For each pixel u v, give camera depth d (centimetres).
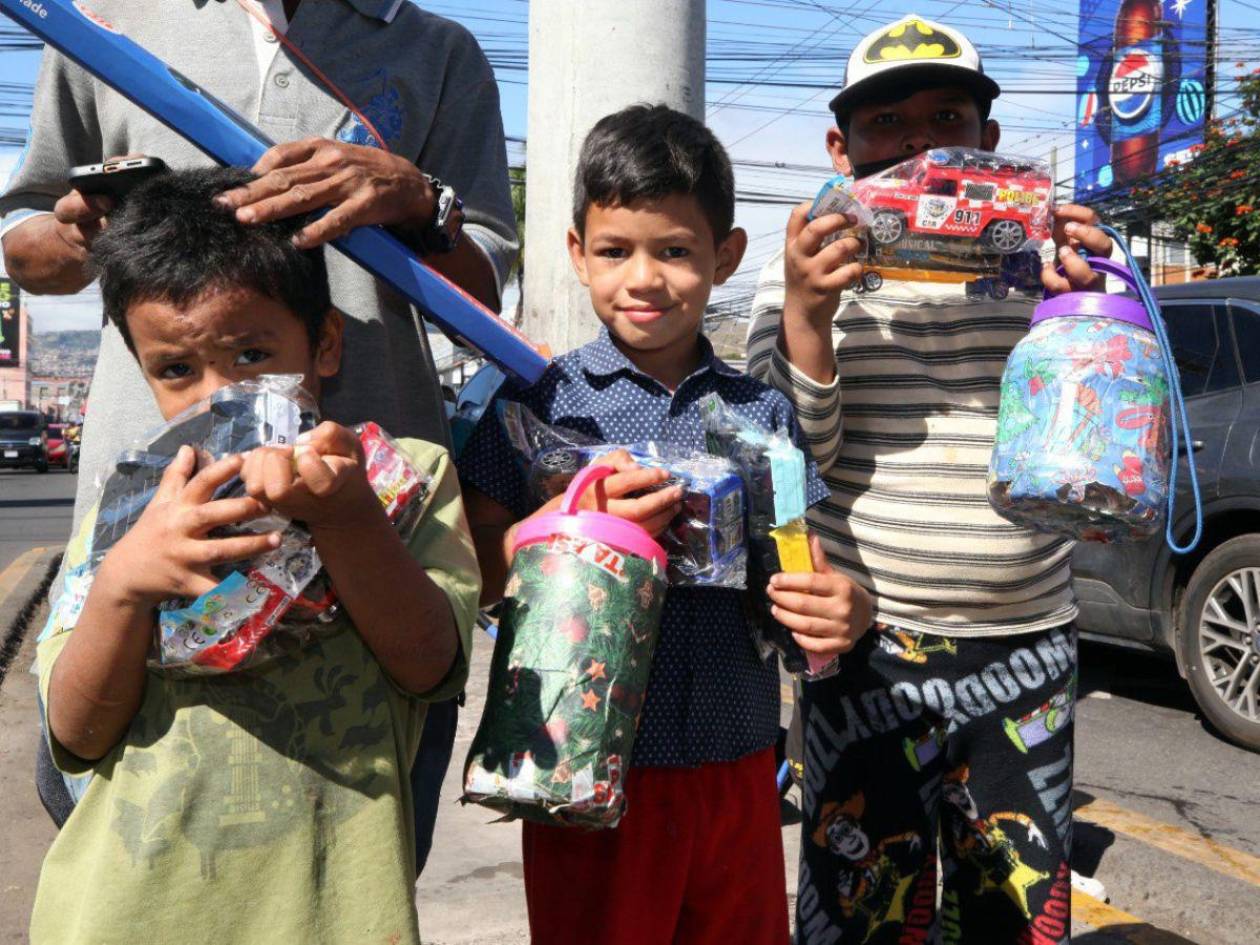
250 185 156
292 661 146
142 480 143
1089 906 323
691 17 302
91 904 137
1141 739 506
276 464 124
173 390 151
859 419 229
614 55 296
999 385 226
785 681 543
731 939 194
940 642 226
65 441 3566
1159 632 532
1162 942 300
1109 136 2348
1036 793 227
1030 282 210
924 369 227
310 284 155
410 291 177
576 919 185
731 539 178
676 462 180
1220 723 500
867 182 202
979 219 203
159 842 137
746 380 204
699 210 189
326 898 141
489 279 207
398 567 138
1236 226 1472
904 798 230
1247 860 354
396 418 197
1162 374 191
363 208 163
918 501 225
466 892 313
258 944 138
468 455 196
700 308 194
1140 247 1892
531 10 308
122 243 147
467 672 152
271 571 133
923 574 224
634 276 189
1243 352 511
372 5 200
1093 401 185
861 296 229
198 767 140
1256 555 485
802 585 179
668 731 185
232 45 191
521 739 151
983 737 228
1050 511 190
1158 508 187
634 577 157
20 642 697
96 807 143
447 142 211
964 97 232
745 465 185
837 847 233
